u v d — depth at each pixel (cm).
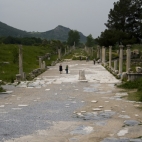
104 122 1272
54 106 1659
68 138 1051
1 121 1297
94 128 1180
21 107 1630
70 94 2138
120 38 6869
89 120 1313
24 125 1227
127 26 7606
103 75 3750
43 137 1063
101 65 5812
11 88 2478
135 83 2439
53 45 10031
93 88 2477
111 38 6800
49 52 8519
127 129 1159
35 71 3806
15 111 1518
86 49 11375
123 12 7494
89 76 3612
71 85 2714
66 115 1420
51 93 2192
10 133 1111
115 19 7644
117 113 1455
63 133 1112
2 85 2661
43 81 3056
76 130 1152
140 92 2111
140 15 7350
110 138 1045
